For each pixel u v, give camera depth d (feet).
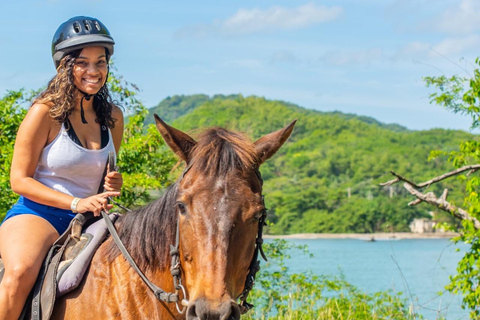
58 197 12.34
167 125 11.34
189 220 10.43
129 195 28.60
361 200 232.94
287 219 225.76
